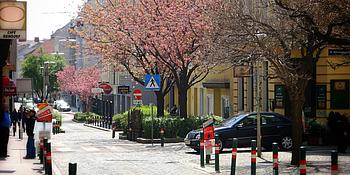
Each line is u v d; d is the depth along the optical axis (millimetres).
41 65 109812
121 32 40000
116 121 53844
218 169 19203
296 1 16016
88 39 43188
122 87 56125
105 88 61594
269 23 21078
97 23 41844
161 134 32969
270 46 20656
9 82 38875
